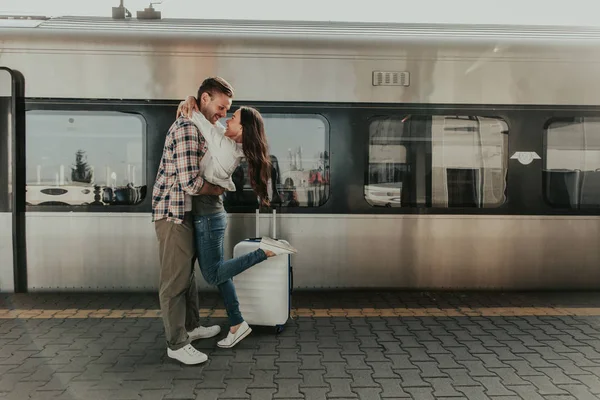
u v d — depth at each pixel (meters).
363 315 5.00
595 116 5.70
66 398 3.23
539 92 5.64
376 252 5.59
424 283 5.64
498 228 5.67
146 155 5.43
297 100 5.47
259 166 3.97
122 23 5.62
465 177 5.64
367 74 5.51
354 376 3.58
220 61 5.43
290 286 4.67
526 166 5.67
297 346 4.15
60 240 5.42
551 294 5.74
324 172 5.54
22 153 5.39
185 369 3.69
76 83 5.38
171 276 3.74
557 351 4.07
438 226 5.62
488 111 5.61
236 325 4.09
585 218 5.71
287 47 5.45
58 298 5.46
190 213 3.78
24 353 3.97
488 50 5.58
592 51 5.63
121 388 3.38
